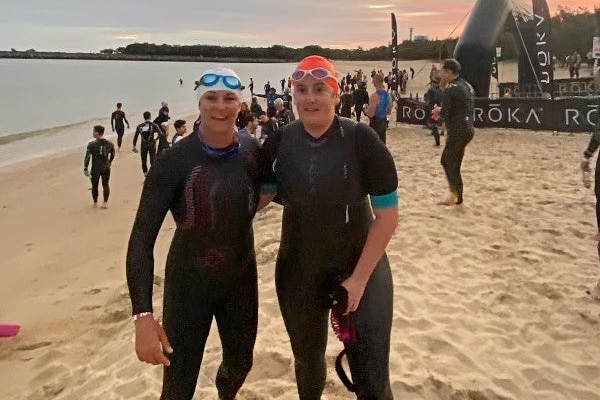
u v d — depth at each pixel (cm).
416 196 862
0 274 780
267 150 261
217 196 248
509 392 349
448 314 453
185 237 256
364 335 249
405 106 1894
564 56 5947
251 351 285
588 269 546
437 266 563
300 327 268
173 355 261
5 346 532
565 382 359
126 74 13338
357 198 249
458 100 720
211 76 243
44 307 636
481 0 1870
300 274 260
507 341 410
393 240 643
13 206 1232
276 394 349
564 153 1220
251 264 273
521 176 993
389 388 260
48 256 860
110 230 1004
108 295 661
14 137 2667
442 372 368
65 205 1227
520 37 1986
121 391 378
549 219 718
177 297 261
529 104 1581
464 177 1000
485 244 626
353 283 242
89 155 1170
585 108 1494
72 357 493
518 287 505
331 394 344
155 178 246
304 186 247
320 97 238
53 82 8838
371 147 243
